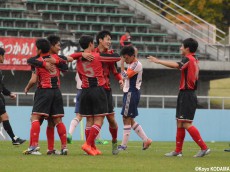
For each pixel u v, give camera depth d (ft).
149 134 278.26
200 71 355.56
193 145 222.28
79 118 201.05
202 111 284.20
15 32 359.66
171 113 280.31
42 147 186.50
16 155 145.79
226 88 445.78
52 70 147.02
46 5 388.37
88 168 118.52
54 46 150.41
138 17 405.80
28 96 310.65
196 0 525.75
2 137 252.83
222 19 538.88
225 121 285.84
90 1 407.64
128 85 167.22
